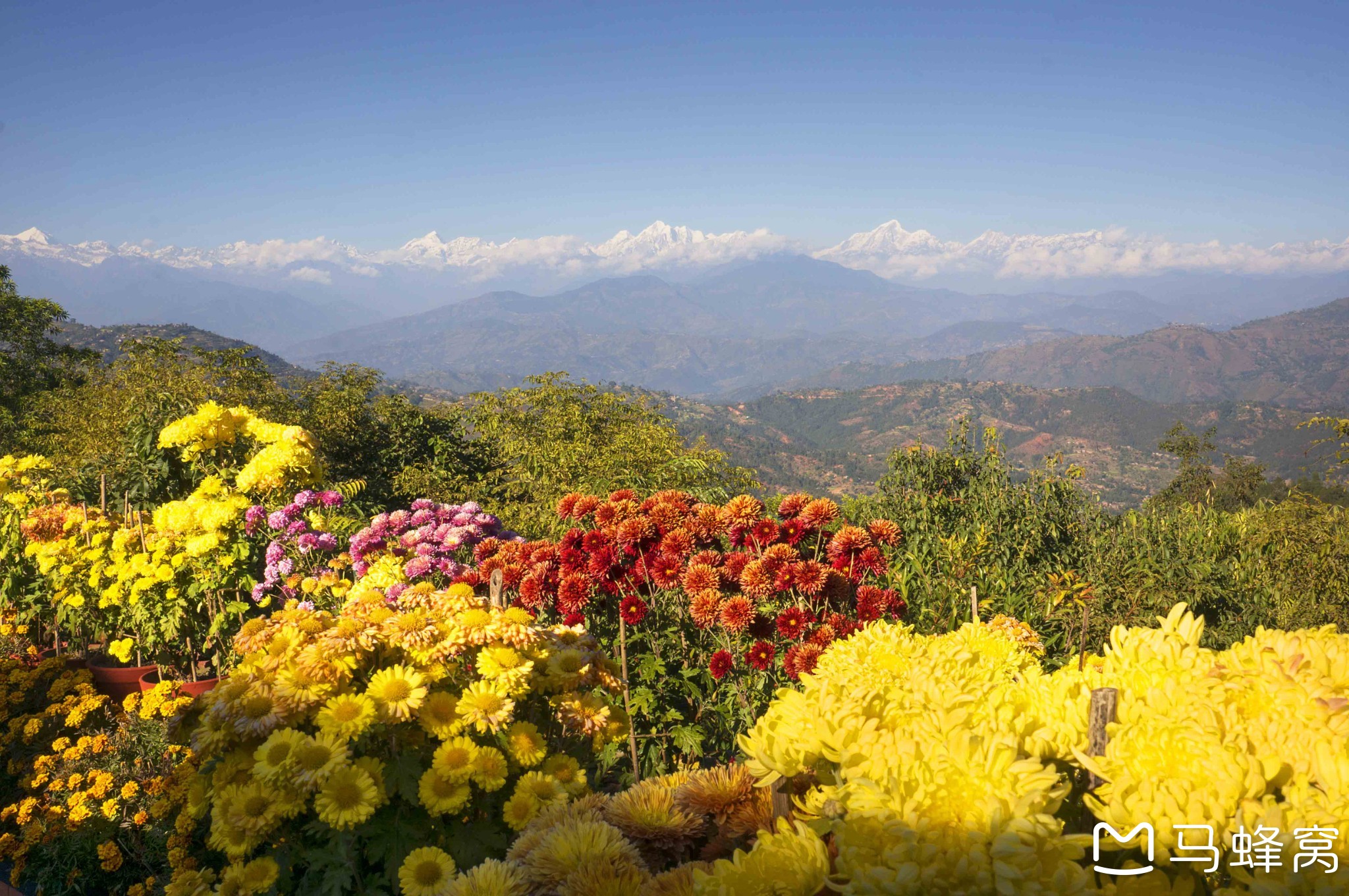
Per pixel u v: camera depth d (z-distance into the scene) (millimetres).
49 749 4320
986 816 1098
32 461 7633
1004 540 6234
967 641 2461
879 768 1279
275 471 6180
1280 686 1385
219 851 3361
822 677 1771
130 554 5352
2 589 5926
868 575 4637
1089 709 1354
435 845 2645
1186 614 1700
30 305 28609
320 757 2496
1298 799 1168
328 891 2520
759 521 4422
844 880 1240
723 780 2000
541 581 4293
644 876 1779
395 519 5660
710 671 4020
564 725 3000
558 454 11789
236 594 5320
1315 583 6750
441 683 2969
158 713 3996
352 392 14945
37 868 3605
